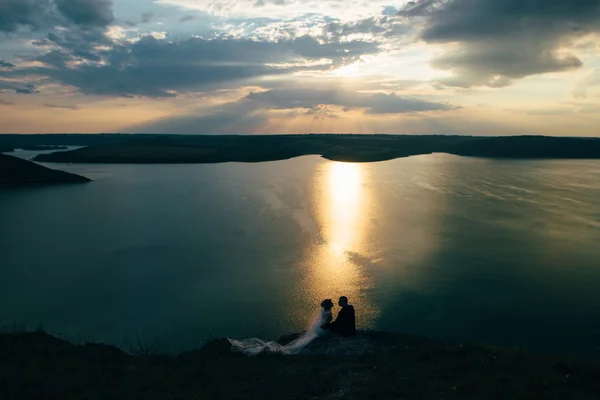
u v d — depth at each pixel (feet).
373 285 87.45
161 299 82.12
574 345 62.39
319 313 41.70
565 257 104.99
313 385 29.58
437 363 34.12
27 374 29.14
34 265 103.45
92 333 68.23
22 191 232.73
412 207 173.27
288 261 104.01
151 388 28.35
